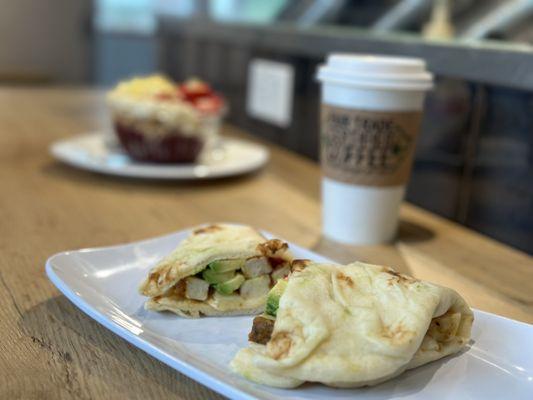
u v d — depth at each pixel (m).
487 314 0.32
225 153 0.74
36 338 0.30
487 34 0.59
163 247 0.41
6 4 2.10
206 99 0.69
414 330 0.26
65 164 0.68
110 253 0.38
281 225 0.51
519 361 0.30
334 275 0.30
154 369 0.28
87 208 0.53
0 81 1.82
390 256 0.45
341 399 0.26
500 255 0.46
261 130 0.94
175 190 0.61
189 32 1.20
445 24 0.64
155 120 0.63
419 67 0.43
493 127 0.53
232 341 0.31
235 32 0.99
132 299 0.34
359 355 0.26
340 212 0.46
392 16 0.72
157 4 1.62
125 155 0.70
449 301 0.29
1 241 0.43
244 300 0.34
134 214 0.52
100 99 1.22
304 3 0.88
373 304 0.28
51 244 0.43
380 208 0.46
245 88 0.98
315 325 0.26
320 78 0.44
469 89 0.55
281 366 0.25
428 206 0.62
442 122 0.59
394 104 0.42
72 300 0.32
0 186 0.58
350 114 0.43
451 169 0.58
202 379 0.25
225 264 0.33
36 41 2.18
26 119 0.95
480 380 0.28
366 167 0.44
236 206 0.56
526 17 0.55
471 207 0.57
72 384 0.26
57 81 2.25
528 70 0.47
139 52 2.29
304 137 0.81
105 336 0.31
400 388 0.27
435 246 0.47
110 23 2.25
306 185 0.65
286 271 0.34
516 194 0.51
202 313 0.33
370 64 0.42
